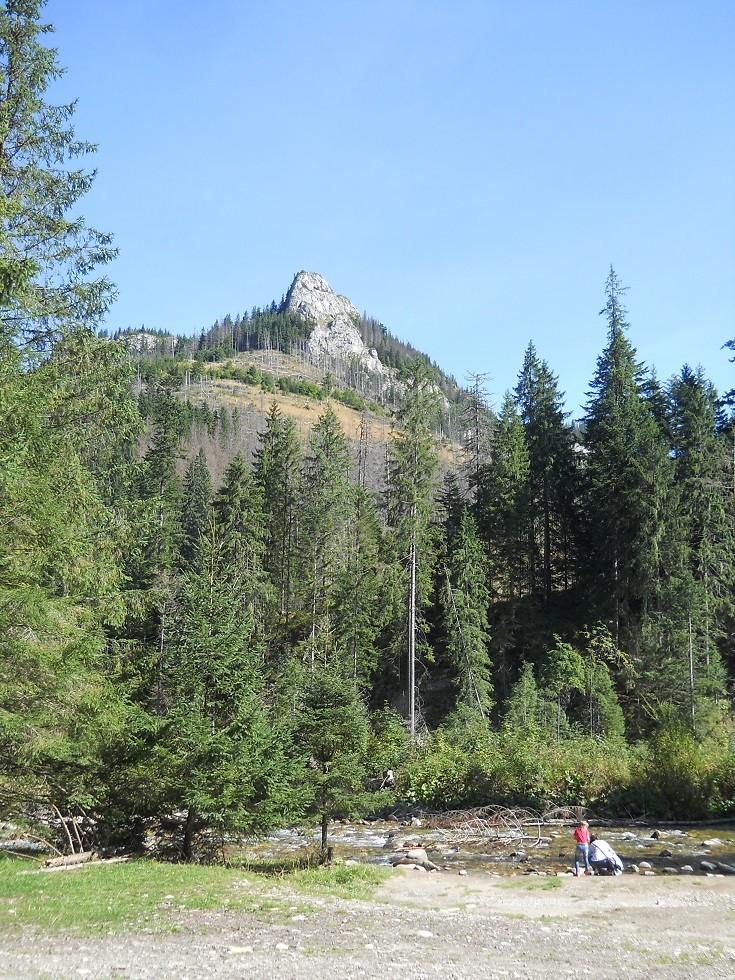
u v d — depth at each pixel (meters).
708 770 28.56
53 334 18.34
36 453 15.58
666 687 40.09
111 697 16.66
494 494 53.09
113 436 19.11
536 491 55.25
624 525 46.66
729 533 45.19
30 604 14.07
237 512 49.69
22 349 17.41
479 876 18.33
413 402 42.66
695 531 47.00
